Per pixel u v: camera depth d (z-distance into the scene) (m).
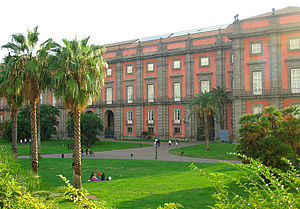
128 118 65.81
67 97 17.58
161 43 61.62
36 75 20.08
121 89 67.06
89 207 6.18
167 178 21.22
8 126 55.25
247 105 45.28
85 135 52.62
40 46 20.88
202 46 56.66
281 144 17.30
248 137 18.22
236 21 46.22
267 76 44.06
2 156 12.65
